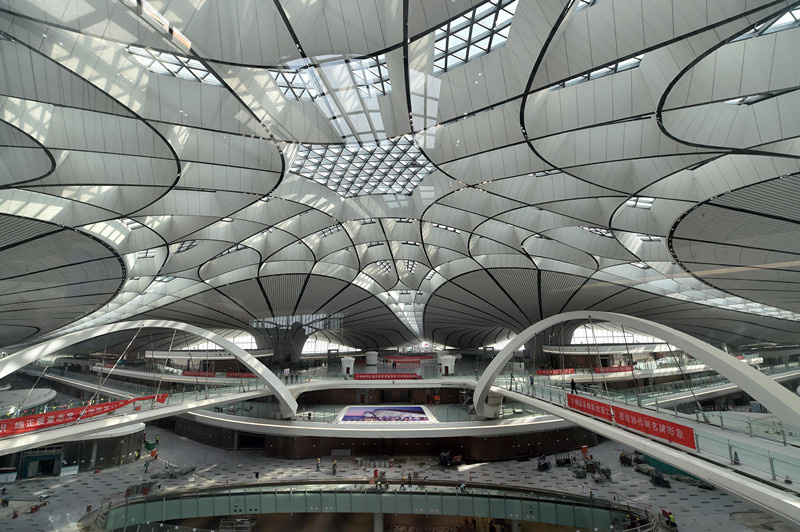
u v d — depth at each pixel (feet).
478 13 38.63
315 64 37.40
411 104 43.52
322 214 93.04
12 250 66.95
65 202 62.90
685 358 125.08
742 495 34.22
